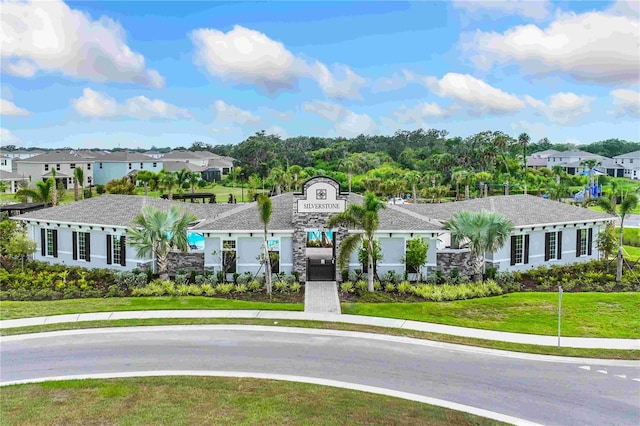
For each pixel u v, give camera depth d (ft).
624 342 80.28
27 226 138.62
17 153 508.53
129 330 84.48
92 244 128.77
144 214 116.06
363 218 107.55
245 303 100.63
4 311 94.17
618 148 654.94
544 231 132.36
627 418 55.67
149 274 120.57
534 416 55.93
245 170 432.66
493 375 67.21
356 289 112.06
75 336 81.46
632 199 121.60
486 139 420.77
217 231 117.19
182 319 90.02
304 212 118.21
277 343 78.79
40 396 59.47
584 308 97.25
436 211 147.84
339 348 76.79
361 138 593.01
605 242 131.75
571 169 454.40
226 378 65.26
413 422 54.08
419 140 578.66
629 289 116.06
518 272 125.80
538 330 85.81
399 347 77.46
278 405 57.62
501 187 344.69
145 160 384.47
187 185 328.29
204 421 53.67
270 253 119.75
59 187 275.80
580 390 62.69
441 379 65.82
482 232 112.57
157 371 67.62
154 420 53.83
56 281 118.01
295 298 106.01
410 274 119.85
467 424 53.83
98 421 53.52
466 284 114.11
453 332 84.43
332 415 55.42
